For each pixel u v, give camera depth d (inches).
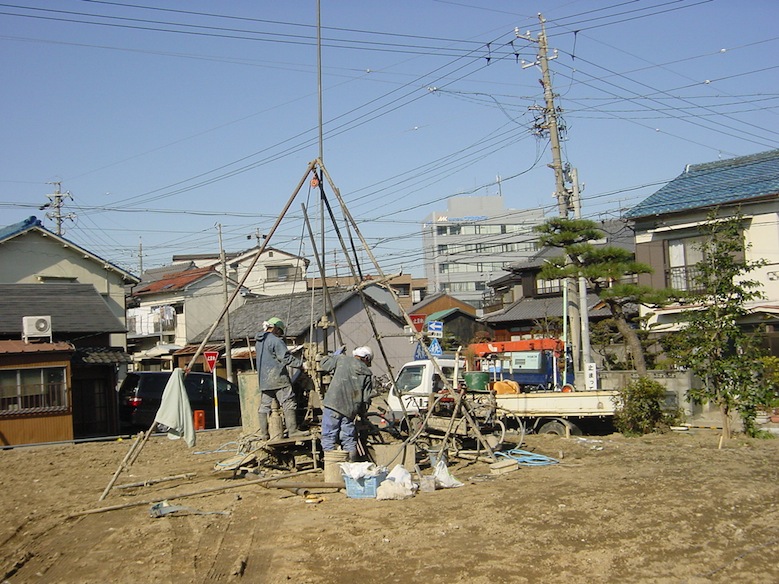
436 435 510.0
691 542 260.7
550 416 613.9
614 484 366.9
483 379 544.4
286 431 412.2
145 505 355.9
